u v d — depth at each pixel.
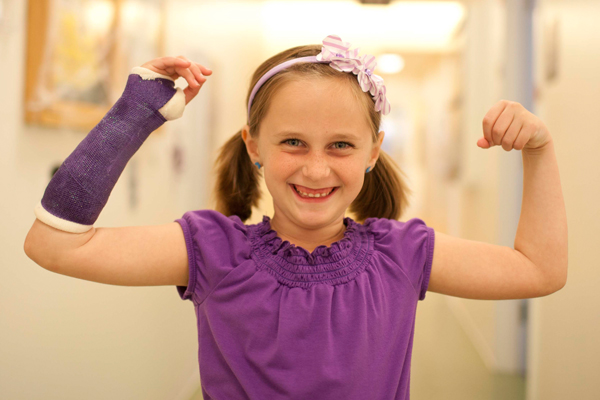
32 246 0.62
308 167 0.68
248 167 0.93
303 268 0.72
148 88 0.65
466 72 3.57
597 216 1.32
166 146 1.94
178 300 2.15
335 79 0.68
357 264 0.73
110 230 0.67
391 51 6.21
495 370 2.57
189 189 2.29
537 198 0.75
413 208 8.13
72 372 1.24
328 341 0.68
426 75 7.71
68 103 1.19
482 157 3.08
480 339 2.94
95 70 1.30
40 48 1.07
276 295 0.70
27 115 1.05
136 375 1.66
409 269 0.75
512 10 2.61
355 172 0.70
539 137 0.72
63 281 1.20
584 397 1.40
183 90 0.69
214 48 2.56
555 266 0.74
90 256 0.63
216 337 0.70
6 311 0.98
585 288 1.40
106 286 1.43
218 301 0.70
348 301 0.71
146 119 0.65
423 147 8.00
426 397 2.22
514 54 2.60
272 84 0.70
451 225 4.87
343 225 0.82
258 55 4.09
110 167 0.63
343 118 0.68
